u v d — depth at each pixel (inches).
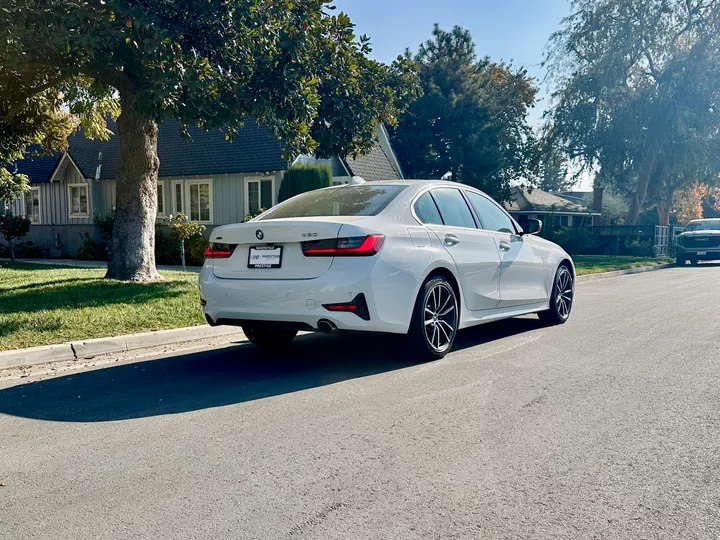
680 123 1212.5
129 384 209.9
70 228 955.3
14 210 1011.3
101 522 112.1
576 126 1310.3
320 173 750.5
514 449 144.7
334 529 108.3
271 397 190.7
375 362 237.3
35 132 587.2
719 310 379.6
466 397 186.7
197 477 131.3
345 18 424.8
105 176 918.4
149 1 328.5
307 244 212.4
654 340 277.7
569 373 215.9
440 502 118.1
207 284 231.9
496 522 110.2
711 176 1304.1
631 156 1294.3
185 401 188.4
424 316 230.4
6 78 448.1
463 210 268.4
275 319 216.8
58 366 239.5
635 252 1173.1
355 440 151.6
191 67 337.7
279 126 367.2
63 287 394.3
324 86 437.4
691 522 109.8
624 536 105.0
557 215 1787.6
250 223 225.5
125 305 336.5
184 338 290.0
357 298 206.2
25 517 114.6
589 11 1286.9
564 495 120.8
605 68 1254.9
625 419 165.9
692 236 968.3
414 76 503.8
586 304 418.3
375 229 215.5
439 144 1300.4
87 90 539.2
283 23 372.5
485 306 266.1
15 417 175.0
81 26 325.4
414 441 150.3
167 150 901.8
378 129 1048.2
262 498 120.9
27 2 319.3
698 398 185.0
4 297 357.7
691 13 1248.2
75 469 136.8
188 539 105.6
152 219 445.1
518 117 1512.1
